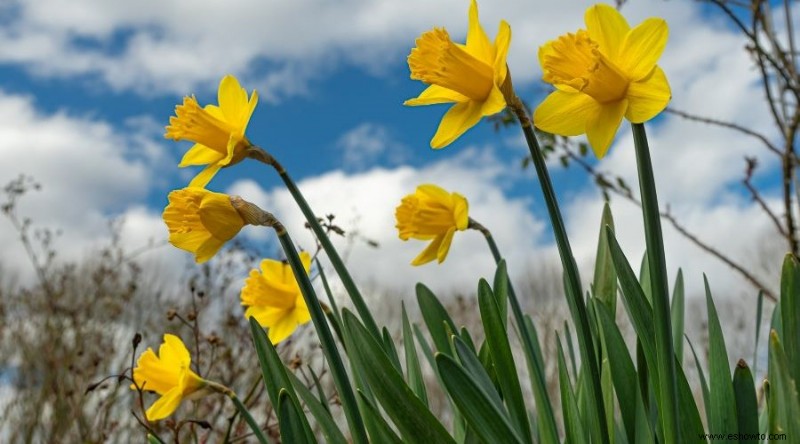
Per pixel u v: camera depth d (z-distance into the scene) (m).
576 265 0.62
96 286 2.58
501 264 0.77
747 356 3.19
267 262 0.84
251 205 0.65
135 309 2.63
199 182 0.68
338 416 1.69
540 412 0.73
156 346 2.38
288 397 0.61
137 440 1.92
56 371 1.93
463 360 0.65
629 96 0.56
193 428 0.92
